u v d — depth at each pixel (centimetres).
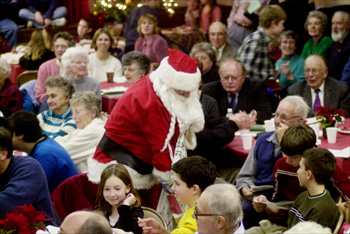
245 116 628
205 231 342
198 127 555
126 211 445
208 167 414
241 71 715
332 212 439
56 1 1520
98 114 639
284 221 508
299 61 976
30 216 387
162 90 529
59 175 562
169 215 532
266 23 905
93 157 549
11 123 539
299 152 487
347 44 985
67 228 281
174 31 1388
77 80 851
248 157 580
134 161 536
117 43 1236
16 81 1072
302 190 501
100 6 1459
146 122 529
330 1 1212
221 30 1045
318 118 646
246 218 557
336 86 780
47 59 1113
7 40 1471
